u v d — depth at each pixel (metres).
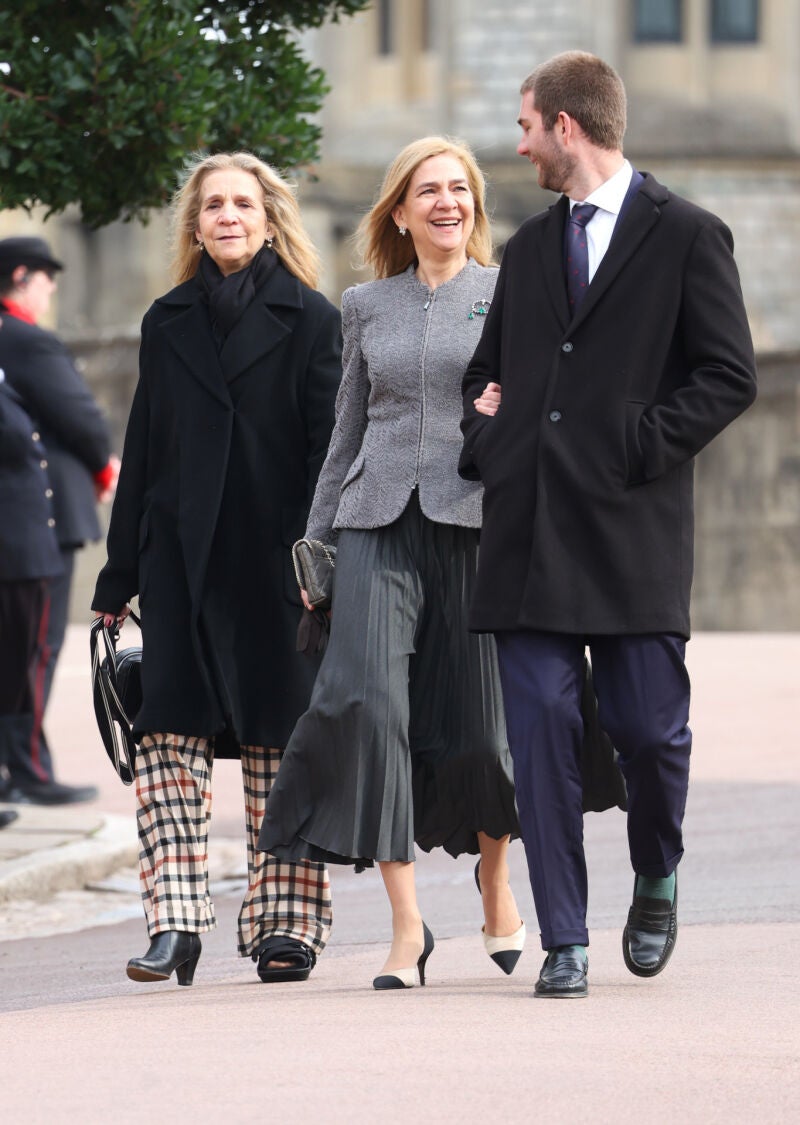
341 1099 12.29
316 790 16.47
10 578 29.47
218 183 18.05
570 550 15.26
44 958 20.97
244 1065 13.30
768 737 37.81
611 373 15.27
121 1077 13.12
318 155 26.06
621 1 112.94
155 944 17.41
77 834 26.94
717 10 113.62
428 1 115.94
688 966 17.17
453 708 16.67
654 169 113.25
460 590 16.66
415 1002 15.55
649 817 15.65
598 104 15.55
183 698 17.53
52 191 24.64
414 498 16.67
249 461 17.89
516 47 111.12
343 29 116.50
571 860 15.44
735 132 113.12
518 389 15.56
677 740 15.45
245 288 18.05
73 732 41.53
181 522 17.72
